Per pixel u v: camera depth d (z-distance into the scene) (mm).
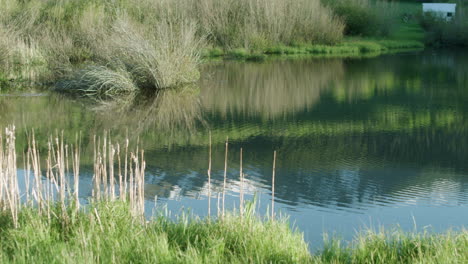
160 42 18125
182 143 11375
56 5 22906
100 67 17266
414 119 13719
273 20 28281
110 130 12461
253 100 16219
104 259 4613
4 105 15102
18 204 5879
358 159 10266
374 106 15320
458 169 9633
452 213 7508
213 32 27031
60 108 14789
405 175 9266
